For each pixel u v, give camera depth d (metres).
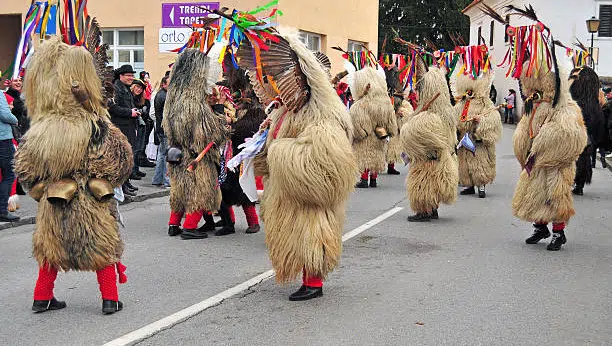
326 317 5.48
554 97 7.57
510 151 22.23
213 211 8.38
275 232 5.74
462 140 11.77
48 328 5.22
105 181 5.23
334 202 5.68
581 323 5.36
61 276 6.71
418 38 52.88
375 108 12.83
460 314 5.55
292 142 5.59
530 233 8.87
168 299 5.97
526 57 7.73
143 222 9.65
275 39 5.57
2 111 8.84
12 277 6.74
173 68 8.23
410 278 6.64
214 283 6.49
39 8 5.59
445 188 9.45
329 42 22.78
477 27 46.44
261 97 6.25
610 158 18.98
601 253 7.74
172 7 16.80
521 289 6.27
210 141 8.09
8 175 9.17
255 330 5.18
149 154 14.90
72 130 5.11
